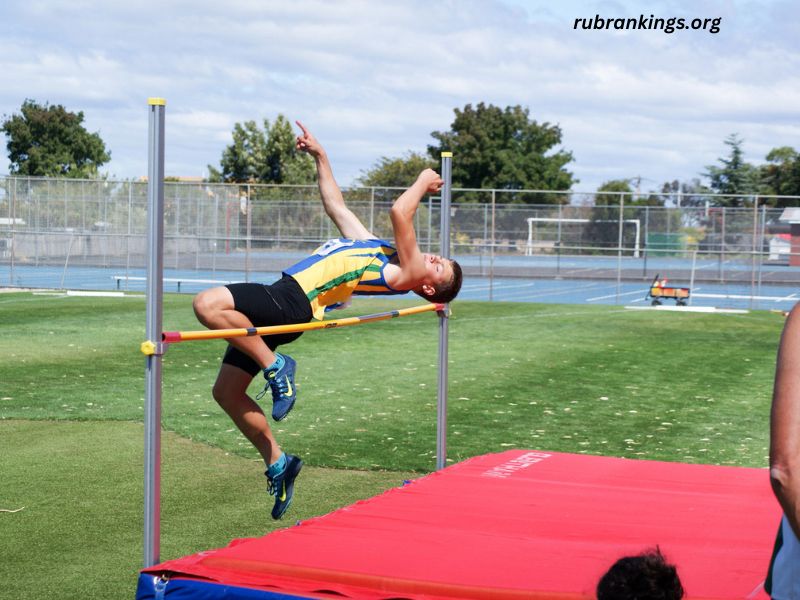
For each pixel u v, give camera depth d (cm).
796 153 5412
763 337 1661
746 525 479
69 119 5812
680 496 545
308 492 668
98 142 5916
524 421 923
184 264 2744
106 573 494
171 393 1039
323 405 992
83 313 1886
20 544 541
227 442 815
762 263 2677
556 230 2811
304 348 1441
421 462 757
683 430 890
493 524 474
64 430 855
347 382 1139
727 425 914
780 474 192
